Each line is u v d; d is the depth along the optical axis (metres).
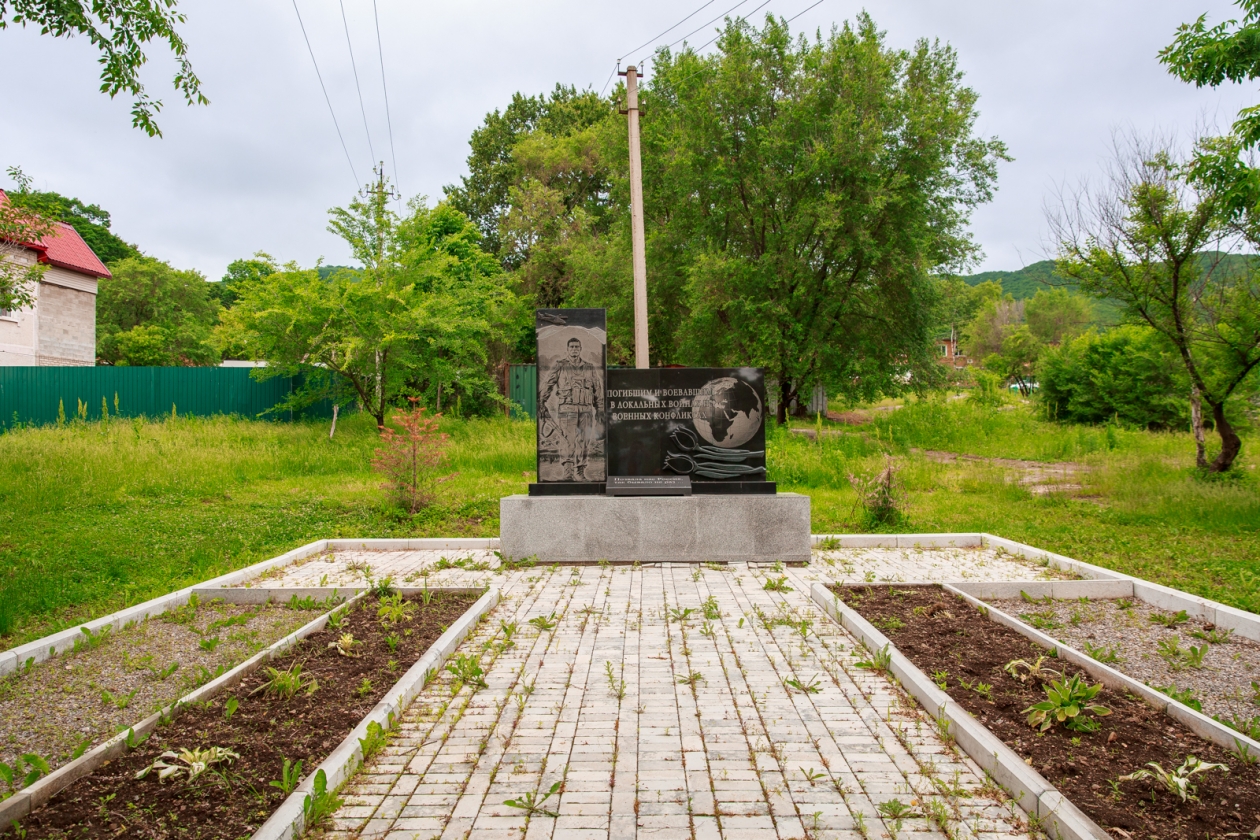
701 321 21.70
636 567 7.60
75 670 4.72
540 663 4.77
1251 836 2.73
